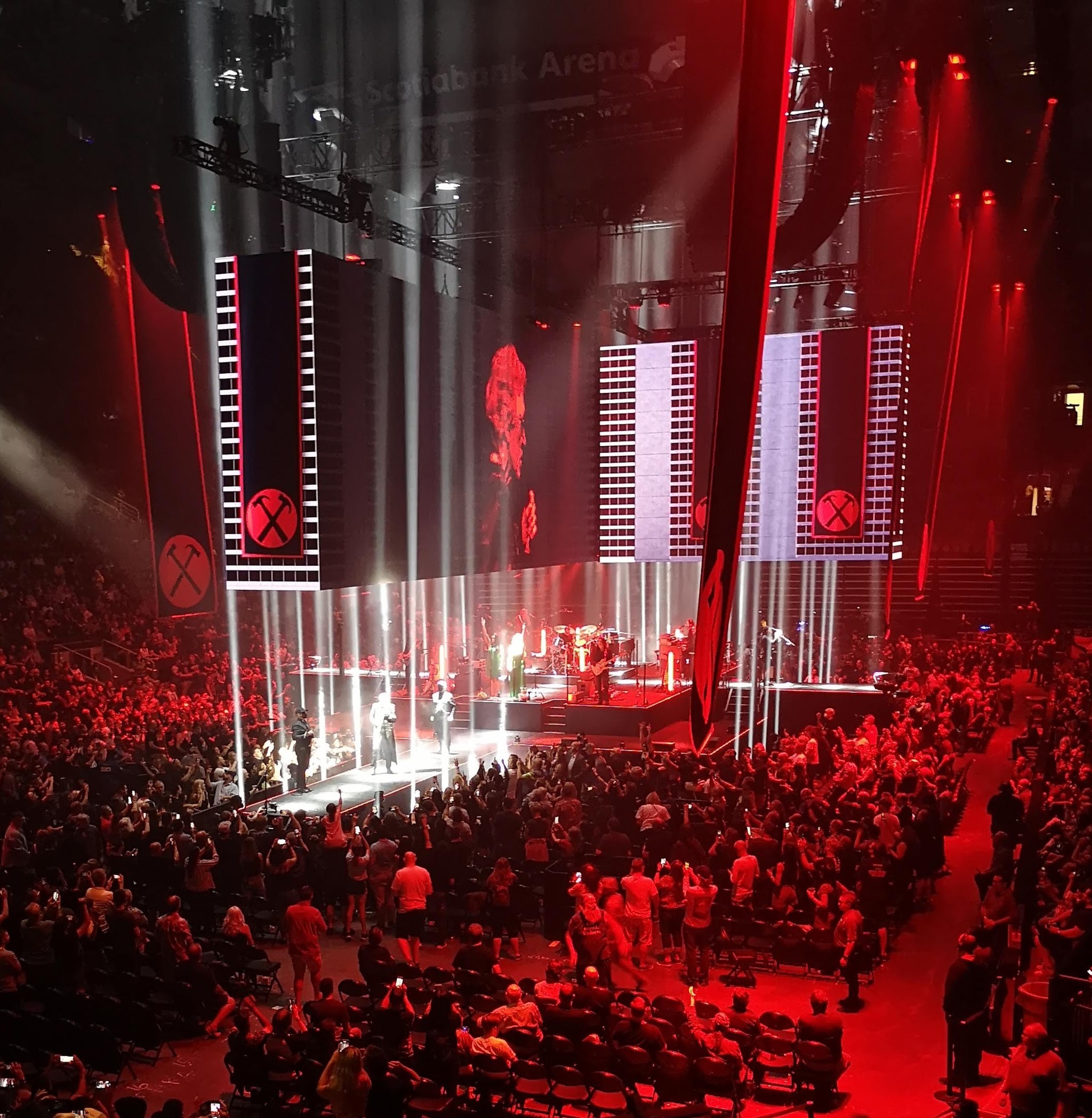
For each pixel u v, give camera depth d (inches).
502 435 1238.9
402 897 621.3
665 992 614.9
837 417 1266.0
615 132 1448.1
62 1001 505.0
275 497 945.5
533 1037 468.1
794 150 1489.9
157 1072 512.7
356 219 1146.0
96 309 1625.2
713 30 1154.7
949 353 1883.6
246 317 947.3
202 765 927.7
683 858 668.1
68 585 1478.8
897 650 1553.9
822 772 1015.0
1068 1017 459.8
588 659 1406.3
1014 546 1916.8
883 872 650.2
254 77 1398.9
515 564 1263.5
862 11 1094.4
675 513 1391.5
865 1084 504.1
